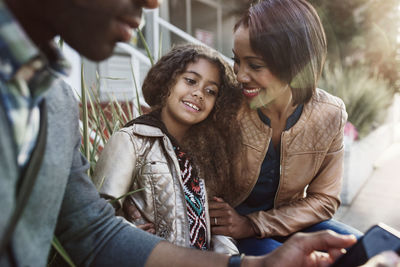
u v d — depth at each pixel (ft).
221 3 22.02
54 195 1.80
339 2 14.19
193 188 3.69
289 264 2.10
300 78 3.57
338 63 12.89
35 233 1.68
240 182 4.23
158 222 3.34
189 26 21.34
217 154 4.08
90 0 1.40
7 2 1.46
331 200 4.22
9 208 1.33
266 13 3.34
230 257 2.16
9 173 1.33
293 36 3.38
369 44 14.58
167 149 3.40
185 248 2.23
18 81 1.36
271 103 3.83
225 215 3.89
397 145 15.85
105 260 2.21
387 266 1.57
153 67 3.91
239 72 3.63
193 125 4.03
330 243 2.14
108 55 1.59
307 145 4.04
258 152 4.08
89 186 2.34
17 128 1.37
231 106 3.97
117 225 2.34
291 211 4.09
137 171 3.36
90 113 4.80
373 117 11.93
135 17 1.58
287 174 4.09
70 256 2.26
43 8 1.44
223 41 21.97
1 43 1.28
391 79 14.69
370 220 7.46
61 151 1.84
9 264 1.48
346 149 8.52
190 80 3.69
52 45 1.65
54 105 1.84
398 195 9.05
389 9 14.67
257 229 3.94
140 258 2.17
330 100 4.15
